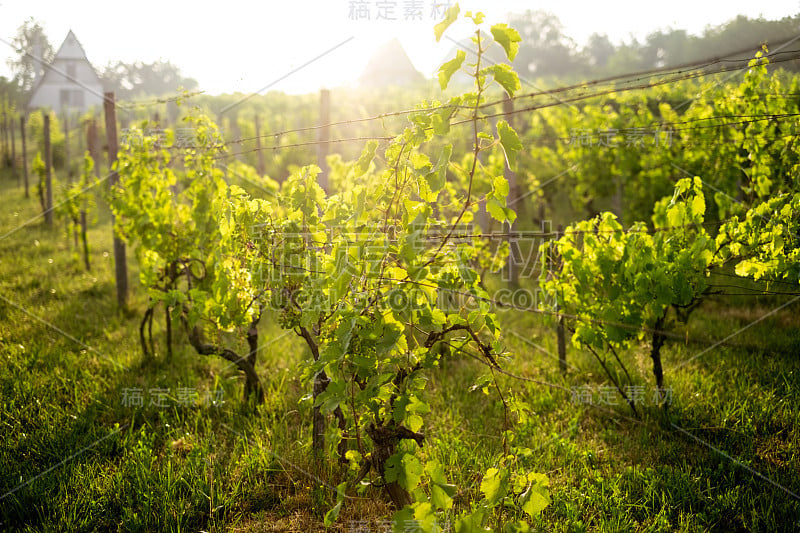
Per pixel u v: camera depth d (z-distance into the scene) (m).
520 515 3.41
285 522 3.47
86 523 3.43
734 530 3.30
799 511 3.38
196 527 3.46
